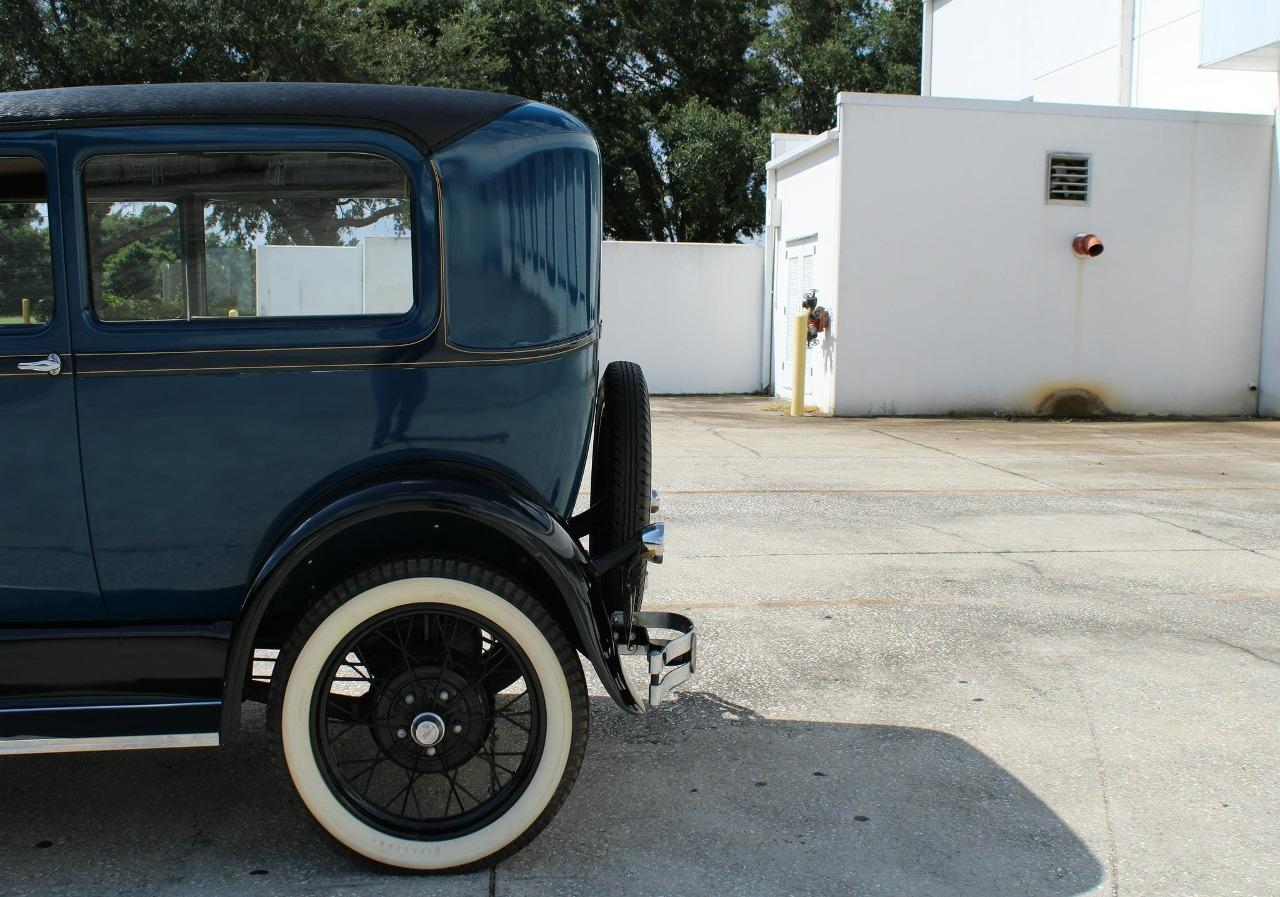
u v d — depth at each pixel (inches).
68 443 112.5
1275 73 565.0
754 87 1280.8
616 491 135.5
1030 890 112.3
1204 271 579.5
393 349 114.3
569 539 115.9
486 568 110.9
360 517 107.6
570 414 120.9
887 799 132.6
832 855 118.8
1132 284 574.2
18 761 142.5
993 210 559.2
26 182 112.9
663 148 1210.0
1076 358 573.9
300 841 121.0
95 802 130.9
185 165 113.3
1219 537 279.3
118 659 114.9
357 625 109.2
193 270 115.3
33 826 124.6
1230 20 522.6
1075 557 256.8
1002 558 255.4
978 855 119.3
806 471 383.2
